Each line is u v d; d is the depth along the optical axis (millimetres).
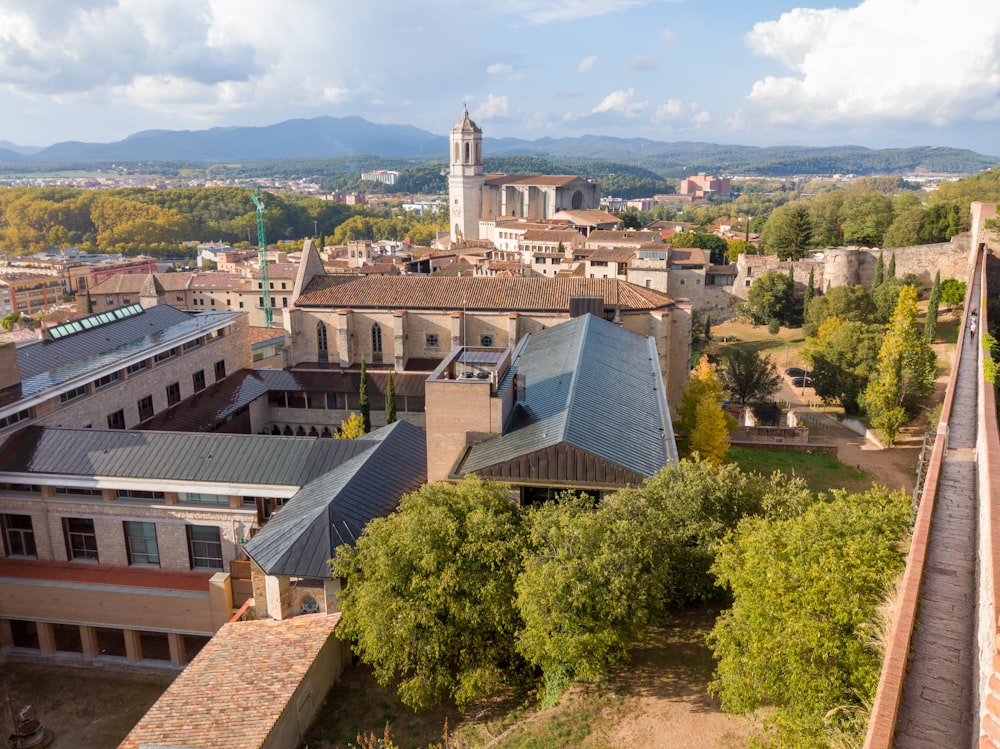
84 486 55906
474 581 36656
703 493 40656
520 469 43812
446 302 93062
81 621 55000
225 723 35969
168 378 79312
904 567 28625
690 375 97500
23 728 47750
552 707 35969
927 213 154875
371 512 47219
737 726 33000
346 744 38344
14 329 172125
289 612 45500
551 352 67188
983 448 34844
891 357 85438
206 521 56000
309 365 97250
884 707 18531
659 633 40531
